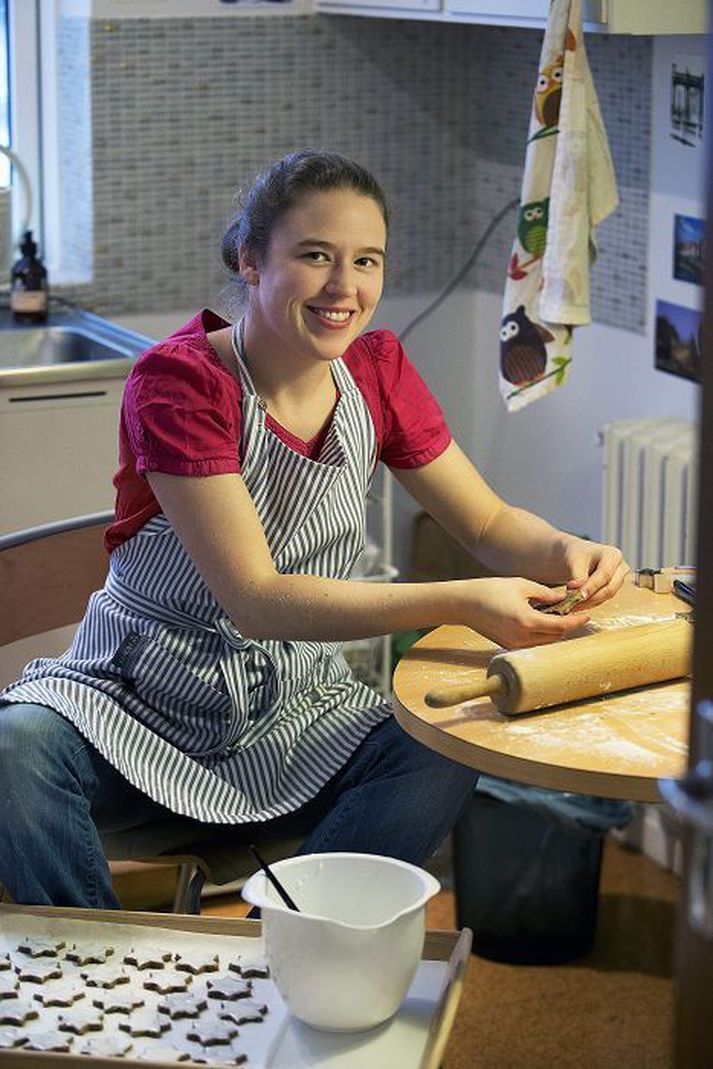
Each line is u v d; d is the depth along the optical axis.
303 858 1.70
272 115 3.95
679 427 3.33
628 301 3.58
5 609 2.35
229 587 2.04
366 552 3.64
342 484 2.22
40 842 1.96
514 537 2.31
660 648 1.90
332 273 2.09
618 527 3.39
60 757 2.04
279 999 1.66
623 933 3.27
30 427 3.37
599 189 3.01
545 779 1.70
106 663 2.20
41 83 4.01
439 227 4.16
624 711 1.85
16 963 1.71
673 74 3.34
